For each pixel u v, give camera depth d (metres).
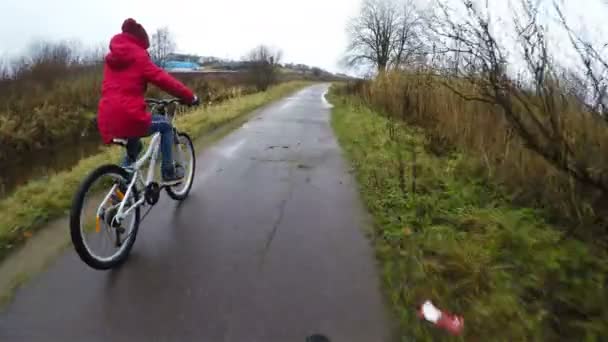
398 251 2.92
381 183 4.49
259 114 12.93
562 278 2.48
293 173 5.18
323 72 84.38
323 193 4.36
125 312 2.23
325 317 2.23
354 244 3.10
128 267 2.69
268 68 31.19
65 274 2.59
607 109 2.77
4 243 2.96
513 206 3.69
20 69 14.44
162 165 3.51
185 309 2.27
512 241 2.93
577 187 3.17
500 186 4.07
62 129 10.26
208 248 2.99
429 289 2.45
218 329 2.12
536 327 2.10
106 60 2.82
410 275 2.61
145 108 2.94
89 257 2.47
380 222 3.45
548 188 3.57
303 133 8.73
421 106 7.71
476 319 2.18
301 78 68.25
